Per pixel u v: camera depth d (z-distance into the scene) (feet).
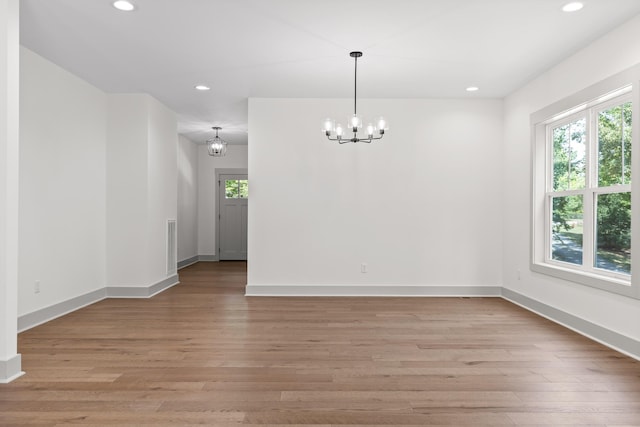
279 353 11.41
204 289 21.43
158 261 20.75
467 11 11.23
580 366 10.44
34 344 12.19
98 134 18.57
